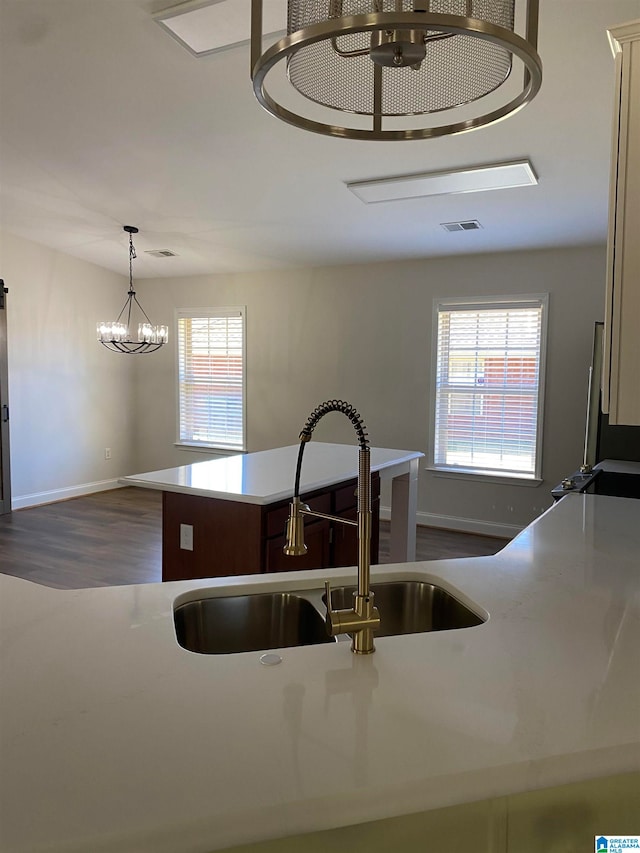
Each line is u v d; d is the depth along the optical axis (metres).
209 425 6.77
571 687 1.08
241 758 0.87
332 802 0.80
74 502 6.33
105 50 2.72
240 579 1.65
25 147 3.74
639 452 3.95
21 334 5.88
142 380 7.17
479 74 1.11
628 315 1.53
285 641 1.63
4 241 5.65
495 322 5.14
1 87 3.07
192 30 2.50
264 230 4.97
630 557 1.87
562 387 4.89
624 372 1.54
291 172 3.82
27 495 6.07
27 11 2.49
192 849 0.75
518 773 0.87
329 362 5.93
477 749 0.90
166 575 2.96
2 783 0.81
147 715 0.98
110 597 1.50
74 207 4.79
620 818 0.94
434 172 3.62
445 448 5.43
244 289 6.39
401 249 5.17
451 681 1.10
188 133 3.43
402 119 2.98
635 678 1.12
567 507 2.59
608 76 2.56
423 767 0.86
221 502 2.77
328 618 1.19
